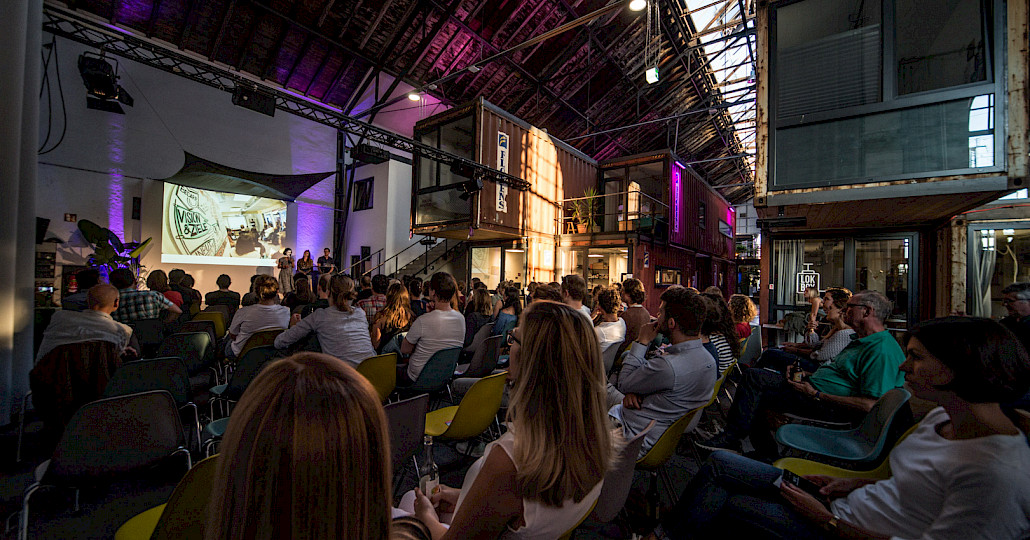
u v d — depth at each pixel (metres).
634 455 1.47
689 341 2.20
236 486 0.50
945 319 1.20
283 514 0.50
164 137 10.02
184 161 10.29
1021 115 3.30
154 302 4.20
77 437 1.72
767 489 1.58
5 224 3.17
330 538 0.50
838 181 3.89
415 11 9.98
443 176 9.43
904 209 4.27
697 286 14.93
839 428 2.91
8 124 3.13
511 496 0.88
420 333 3.31
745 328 4.32
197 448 2.99
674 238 11.97
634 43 12.64
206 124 10.65
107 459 1.79
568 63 12.72
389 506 0.57
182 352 3.31
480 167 8.32
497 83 12.81
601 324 3.74
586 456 0.95
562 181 11.32
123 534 1.47
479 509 0.87
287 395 0.52
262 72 11.08
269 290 3.78
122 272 4.02
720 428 3.65
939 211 4.37
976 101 3.44
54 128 8.59
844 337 3.32
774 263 5.86
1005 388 1.05
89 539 2.04
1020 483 1.00
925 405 3.61
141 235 9.67
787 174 4.12
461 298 7.55
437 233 9.77
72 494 2.43
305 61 11.12
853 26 3.90
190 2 8.96
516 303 5.14
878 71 3.78
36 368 2.26
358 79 11.87
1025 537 1.00
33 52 3.61
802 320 5.51
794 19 4.16
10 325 3.24
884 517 1.33
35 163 3.62
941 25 3.59
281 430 0.50
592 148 17.17
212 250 10.71
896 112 3.69
